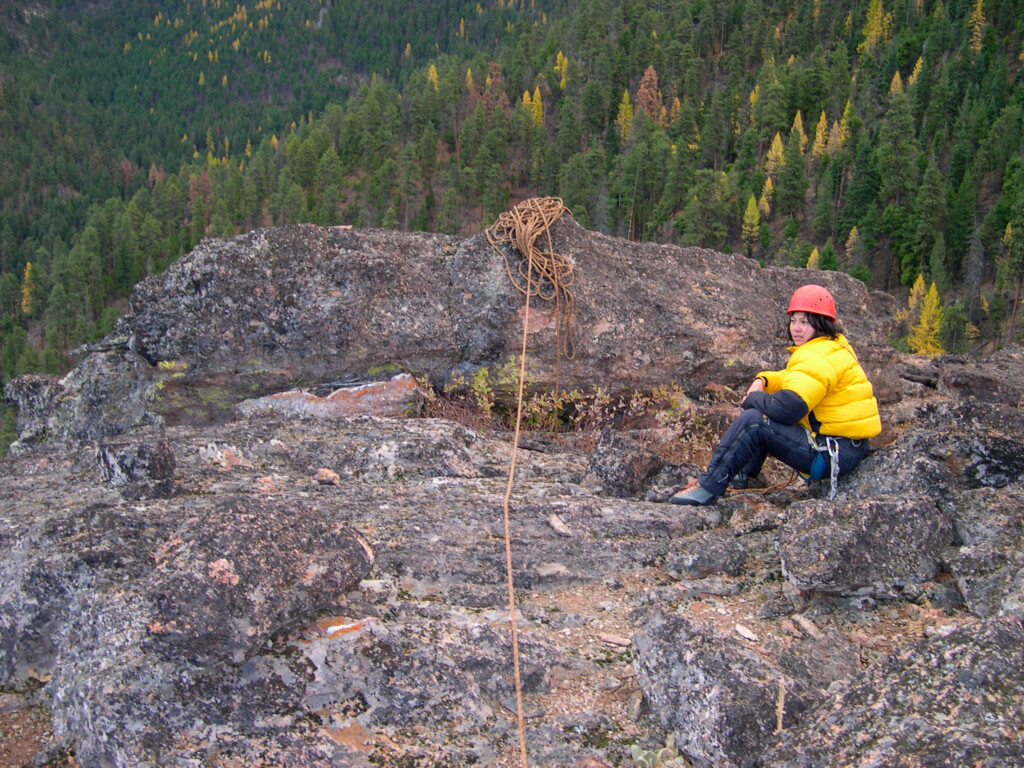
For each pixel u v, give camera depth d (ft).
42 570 13.09
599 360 24.56
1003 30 428.97
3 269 485.97
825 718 9.95
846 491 16.51
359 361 23.73
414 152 388.16
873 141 367.04
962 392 27.76
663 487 18.35
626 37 504.02
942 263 278.05
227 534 11.19
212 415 23.75
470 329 24.13
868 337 27.63
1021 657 9.58
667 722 11.18
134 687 10.59
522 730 10.75
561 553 15.19
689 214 312.71
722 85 481.46
